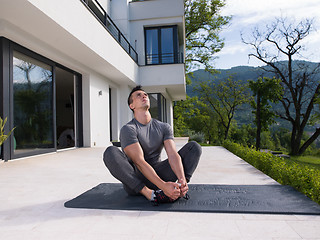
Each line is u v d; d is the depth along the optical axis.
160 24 11.80
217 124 35.19
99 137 8.74
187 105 26.88
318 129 21.20
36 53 5.68
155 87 12.12
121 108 11.28
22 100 5.12
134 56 11.67
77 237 1.31
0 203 1.98
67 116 11.91
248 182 2.70
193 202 1.86
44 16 4.30
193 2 21.08
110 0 11.53
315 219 1.53
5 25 4.41
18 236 1.33
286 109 21.64
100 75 8.99
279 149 44.03
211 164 4.18
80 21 5.57
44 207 1.86
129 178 1.86
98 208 1.79
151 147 1.96
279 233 1.32
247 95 28.09
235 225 1.44
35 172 3.47
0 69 4.58
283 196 2.02
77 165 4.13
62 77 8.87
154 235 1.31
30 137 5.34
